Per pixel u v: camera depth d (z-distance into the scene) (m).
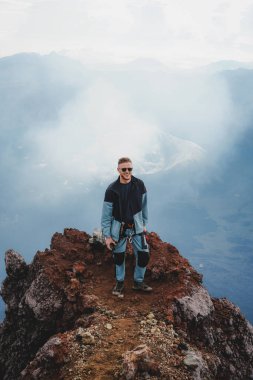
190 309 7.53
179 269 8.55
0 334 10.31
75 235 10.70
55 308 8.34
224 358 7.67
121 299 7.78
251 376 7.93
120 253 7.62
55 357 6.00
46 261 9.42
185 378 5.48
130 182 7.25
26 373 6.08
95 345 6.19
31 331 8.79
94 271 9.09
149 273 8.65
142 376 5.30
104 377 5.37
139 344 6.15
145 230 7.60
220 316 8.40
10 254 10.64
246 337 8.40
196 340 7.36
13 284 10.55
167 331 6.69
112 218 7.37
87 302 7.70
